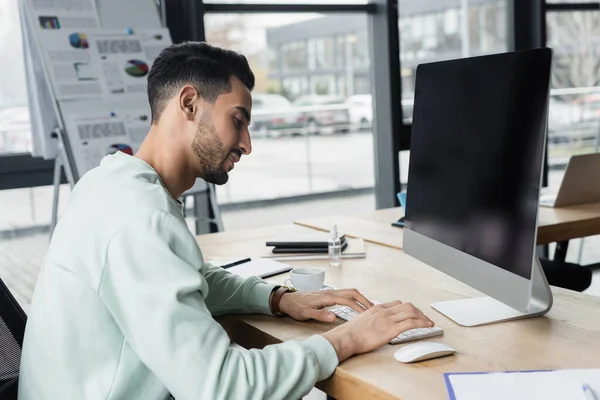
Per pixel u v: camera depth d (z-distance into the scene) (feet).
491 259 4.34
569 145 15.61
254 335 4.86
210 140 4.39
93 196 4.01
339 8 13.50
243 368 3.74
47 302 3.93
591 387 3.43
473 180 4.58
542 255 14.88
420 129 5.44
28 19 10.99
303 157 14.32
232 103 4.38
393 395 3.57
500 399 3.35
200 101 4.35
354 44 13.93
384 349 4.25
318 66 13.70
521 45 15.03
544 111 3.84
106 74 11.25
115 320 3.85
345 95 14.10
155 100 4.43
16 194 11.72
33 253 12.09
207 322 3.78
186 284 3.75
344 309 5.05
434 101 5.22
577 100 15.53
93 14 11.30
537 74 3.92
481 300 5.04
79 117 10.98
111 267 3.78
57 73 10.89
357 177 14.46
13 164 11.57
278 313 5.08
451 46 14.46
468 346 4.20
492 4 14.79
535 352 4.04
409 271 6.09
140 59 11.51
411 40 14.01
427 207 5.26
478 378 3.60
